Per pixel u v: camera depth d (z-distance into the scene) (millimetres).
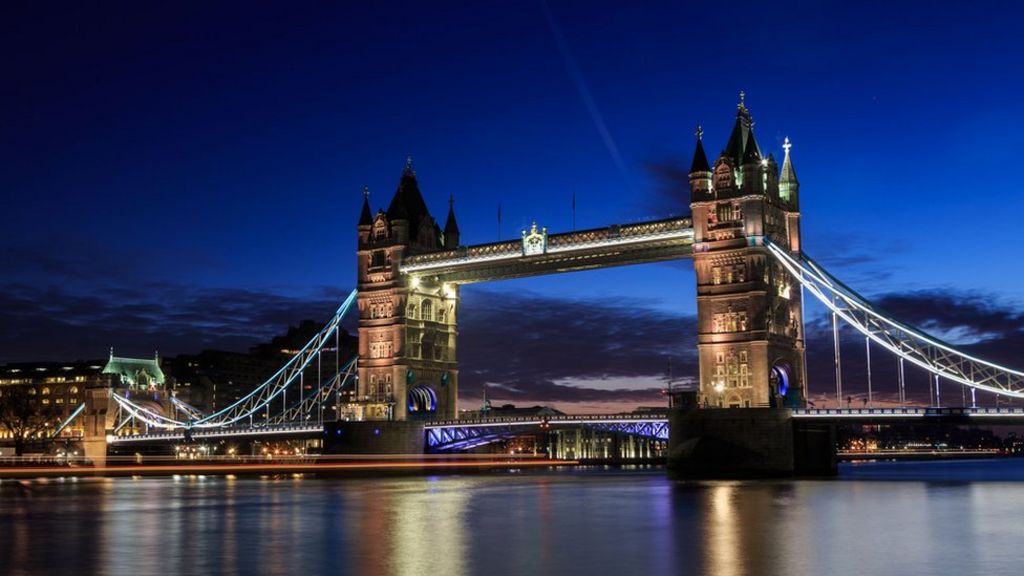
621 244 144750
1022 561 54344
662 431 147250
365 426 160000
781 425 126812
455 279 167875
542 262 156750
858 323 131375
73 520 82000
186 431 199375
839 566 52906
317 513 86438
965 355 124188
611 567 53219
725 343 133500
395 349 165750
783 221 141000
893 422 123125
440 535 68188
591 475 158125
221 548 62344
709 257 135500
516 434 160250
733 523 73188
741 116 139875
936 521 73812
